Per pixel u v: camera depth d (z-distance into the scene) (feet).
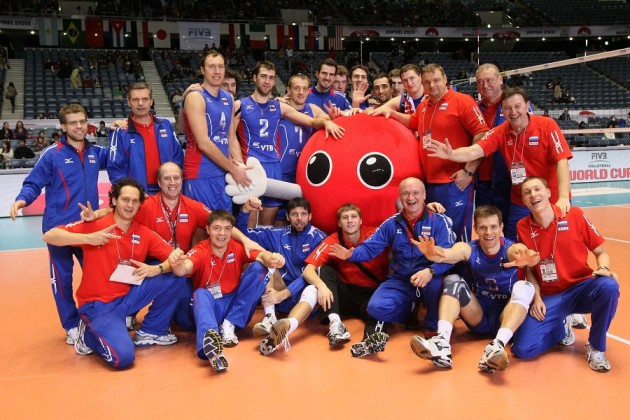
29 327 15.98
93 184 14.94
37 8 71.41
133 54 71.00
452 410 10.03
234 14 80.53
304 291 14.24
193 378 11.84
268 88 17.06
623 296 17.31
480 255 13.30
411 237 14.19
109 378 11.96
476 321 13.58
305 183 16.52
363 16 87.15
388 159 15.70
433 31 85.25
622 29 85.61
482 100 17.24
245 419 9.82
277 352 13.35
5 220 41.04
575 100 71.67
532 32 86.38
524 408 10.06
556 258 12.69
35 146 45.57
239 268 14.61
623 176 56.80
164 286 13.57
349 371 12.03
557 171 14.29
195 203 15.14
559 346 13.41
